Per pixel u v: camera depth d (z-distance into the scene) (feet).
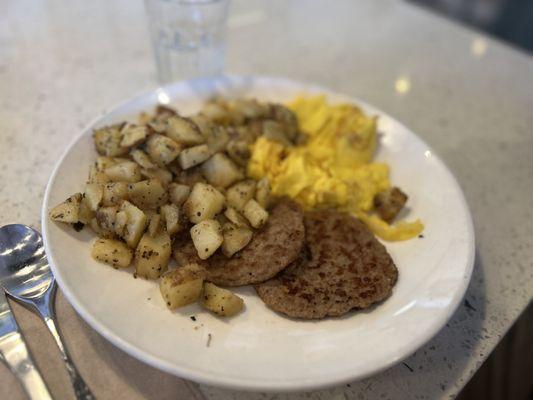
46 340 0.73
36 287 0.78
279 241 0.87
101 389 0.70
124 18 1.68
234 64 1.51
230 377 0.63
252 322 0.77
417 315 0.75
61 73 1.38
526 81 1.60
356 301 0.79
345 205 1.03
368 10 1.91
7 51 1.42
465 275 0.80
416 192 1.04
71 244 0.78
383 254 0.89
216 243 0.81
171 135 0.96
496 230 1.06
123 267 0.80
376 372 0.66
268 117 1.15
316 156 1.13
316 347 0.72
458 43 1.77
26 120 1.19
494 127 1.38
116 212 0.80
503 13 2.68
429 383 0.76
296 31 1.73
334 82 1.49
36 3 1.69
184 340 0.70
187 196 0.91
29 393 0.64
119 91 1.35
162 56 1.34
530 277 0.96
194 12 1.25
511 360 1.18
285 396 0.73
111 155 0.93
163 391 0.71
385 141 1.15
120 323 0.69
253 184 0.99
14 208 0.95
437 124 1.37
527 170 1.24
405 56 1.66
